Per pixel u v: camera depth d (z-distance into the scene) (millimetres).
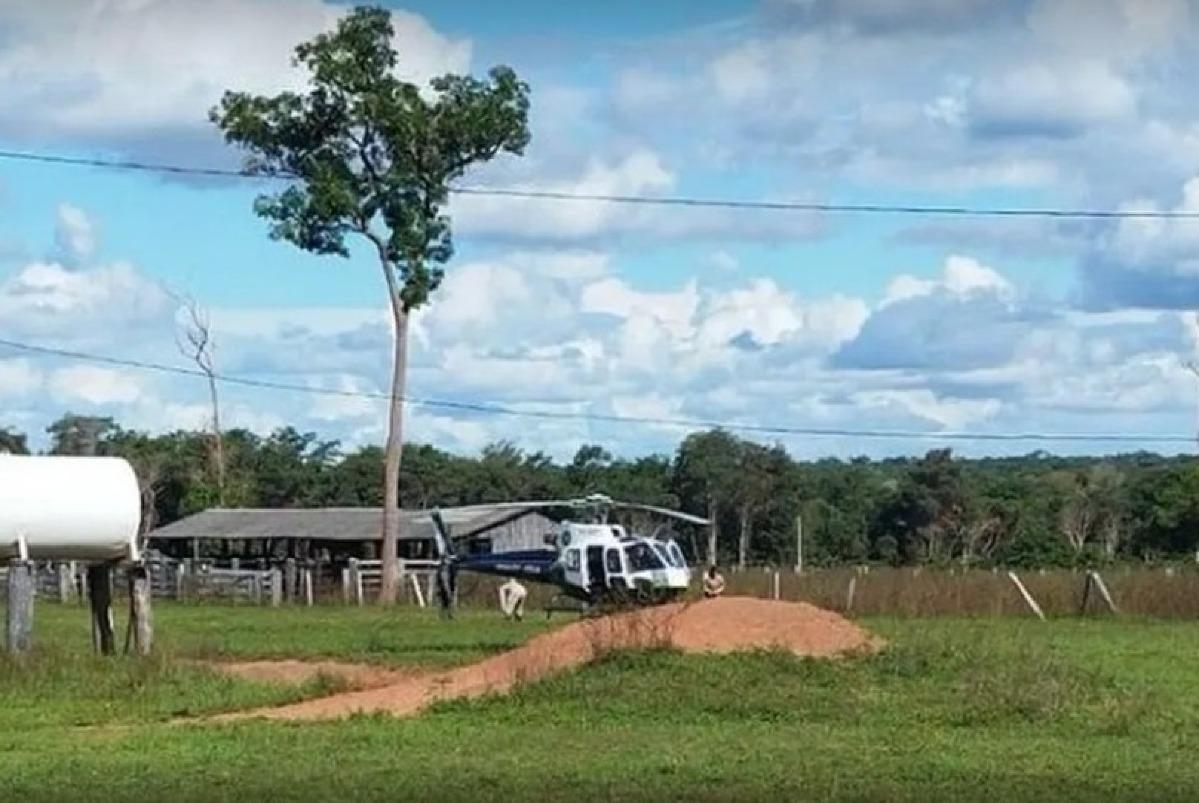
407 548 78312
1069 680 23938
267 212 61250
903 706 22891
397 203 61750
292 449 110000
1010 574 54250
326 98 60656
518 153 62656
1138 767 18641
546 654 25812
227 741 20750
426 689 25797
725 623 26062
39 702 25578
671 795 16766
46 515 30391
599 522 50219
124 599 57438
